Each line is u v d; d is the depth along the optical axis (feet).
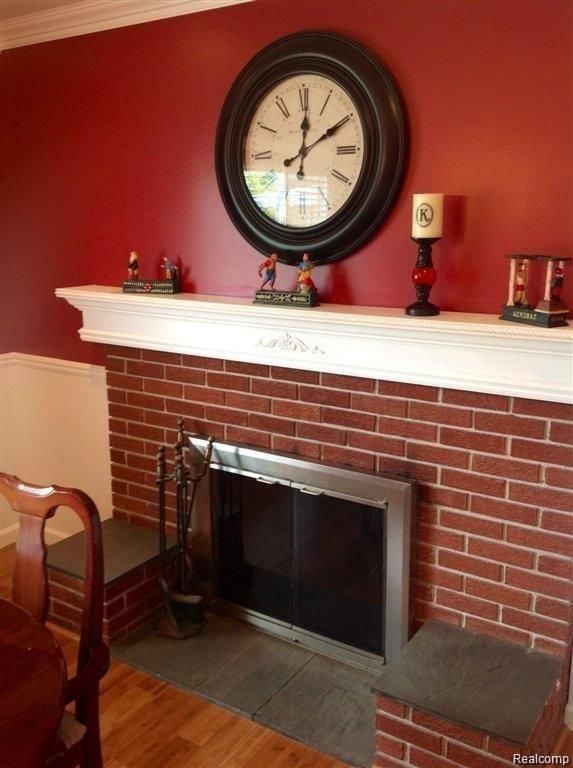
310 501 8.21
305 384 8.01
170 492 9.53
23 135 10.16
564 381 6.27
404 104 7.09
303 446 8.19
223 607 9.23
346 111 7.30
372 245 7.53
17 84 10.03
